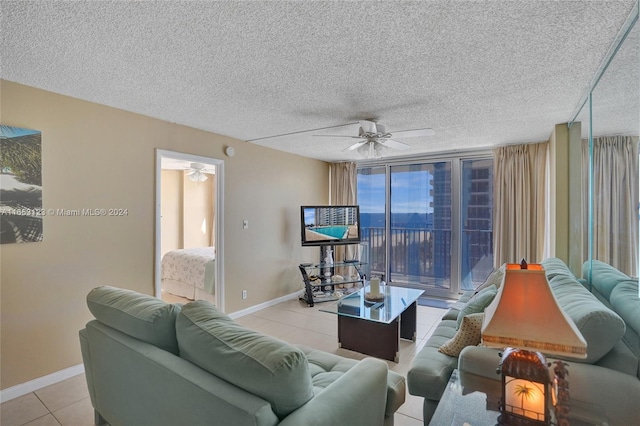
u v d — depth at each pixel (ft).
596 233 8.27
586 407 4.50
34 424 6.84
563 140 11.41
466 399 4.91
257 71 7.32
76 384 8.46
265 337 4.36
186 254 16.94
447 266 17.28
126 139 10.16
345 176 19.38
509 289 4.27
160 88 8.35
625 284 6.30
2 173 7.72
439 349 7.07
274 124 11.69
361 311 9.89
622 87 6.34
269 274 15.64
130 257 10.22
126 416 5.51
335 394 4.24
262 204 15.28
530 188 14.43
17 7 4.93
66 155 8.83
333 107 9.80
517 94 8.67
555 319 4.01
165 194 22.09
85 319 9.16
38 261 8.32
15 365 7.93
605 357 4.90
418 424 6.87
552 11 5.08
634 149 5.86
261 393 3.78
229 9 5.04
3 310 7.78
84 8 4.99
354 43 6.10
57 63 6.91
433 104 9.48
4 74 7.47
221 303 13.26
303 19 5.32
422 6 4.96
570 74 7.41
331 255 18.04
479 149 15.94
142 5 4.93
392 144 11.76
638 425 4.36
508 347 4.13
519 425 4.22
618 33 5.68
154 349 5.03
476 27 5.54
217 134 13.07
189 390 4.14
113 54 6.52
